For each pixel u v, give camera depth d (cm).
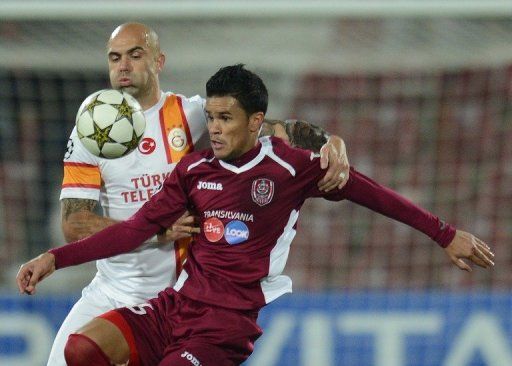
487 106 3747
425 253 3597
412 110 3862
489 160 3669
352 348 2514
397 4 2725
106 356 1545
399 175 3762
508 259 3500
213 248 1614
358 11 2705
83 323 1831
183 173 1631
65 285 3475
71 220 1767
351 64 3512
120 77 1731
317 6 2717
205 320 1589
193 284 1620
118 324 1578
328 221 3669
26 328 2542
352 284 3606
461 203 3647
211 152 1647
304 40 3588
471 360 2503
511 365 2492
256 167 1611
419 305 2523
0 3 2684
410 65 3506
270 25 3553
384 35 3528
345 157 1658
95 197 1788
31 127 3528
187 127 1791
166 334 1617
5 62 3312
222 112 1570
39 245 3556
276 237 1620
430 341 2514
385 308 2523
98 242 1579
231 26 3597
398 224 3638
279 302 2523
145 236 1609
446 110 3812
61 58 3328
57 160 3572
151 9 2700
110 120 1625
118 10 2700
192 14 2680
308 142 1766
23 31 3328
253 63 3481
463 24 3397
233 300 1597
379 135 3862
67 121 3525
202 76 3697
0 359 2533
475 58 3447
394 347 2514
